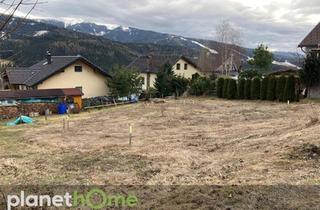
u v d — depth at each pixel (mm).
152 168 11258
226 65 59031
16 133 21203
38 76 38844
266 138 14094
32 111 31625
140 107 30750
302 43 32969
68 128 21703
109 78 41875
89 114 29812
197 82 40031
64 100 34562
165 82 42125
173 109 28016
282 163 10125
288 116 21469
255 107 27578
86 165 12055
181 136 16672
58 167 11938
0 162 12961
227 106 29109
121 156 13070
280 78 31062
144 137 17000
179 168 11086
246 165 10492
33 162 12867
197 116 23609
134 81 39438
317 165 9555
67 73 39531
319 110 23047
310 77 29844
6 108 30359
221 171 10258
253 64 46781
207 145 14141
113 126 21391
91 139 17359
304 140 11828
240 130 17234
